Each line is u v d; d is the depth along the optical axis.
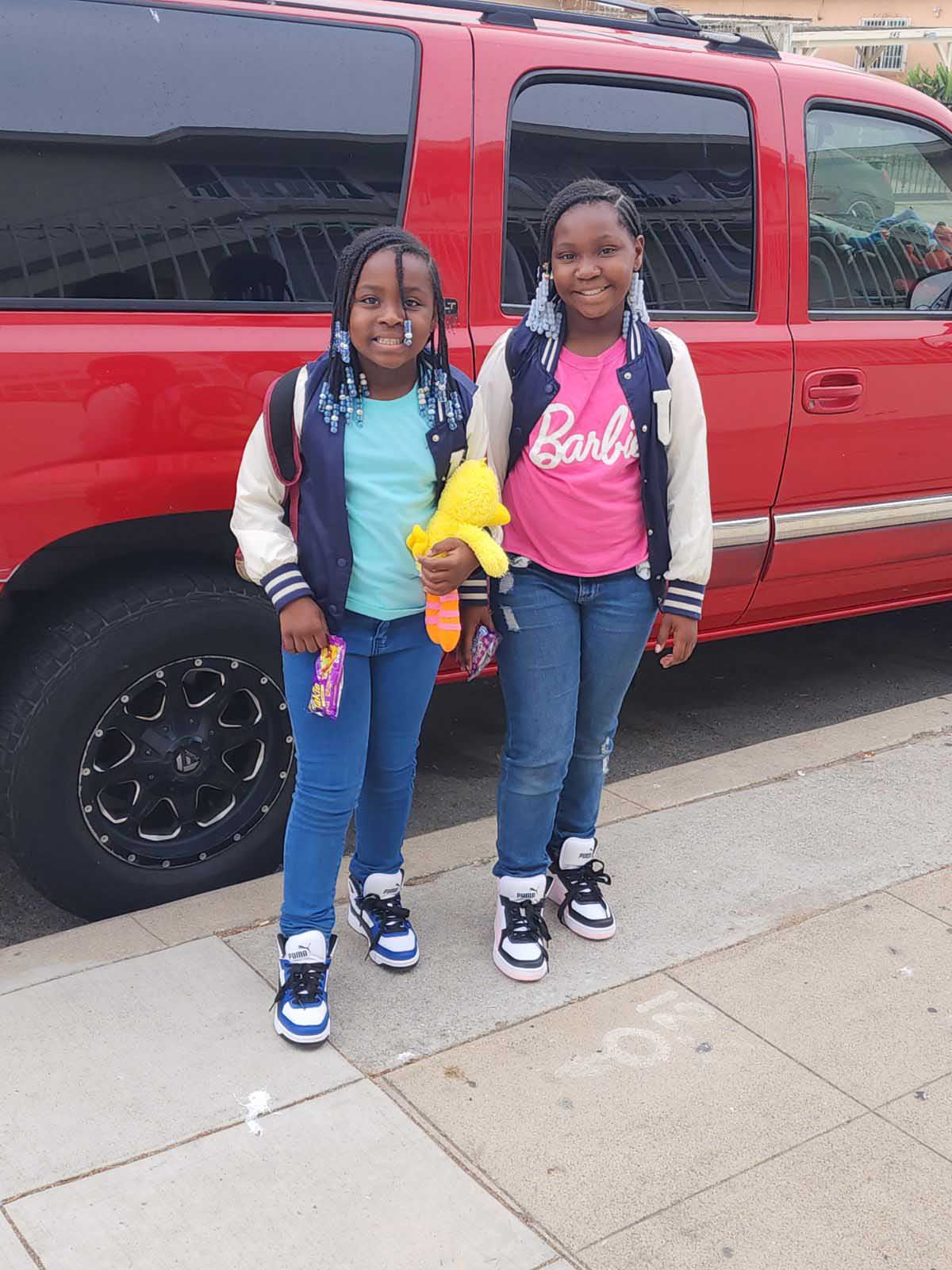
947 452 4.24
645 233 3.54
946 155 4.31
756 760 3.92
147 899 3.02
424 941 2.90
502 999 2.69
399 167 3.11
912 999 2.72
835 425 3.92
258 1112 2.31
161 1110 2.31
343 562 2.35
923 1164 2.24
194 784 3.01
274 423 2.29
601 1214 2.10
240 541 2.38
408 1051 2.51
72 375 2.69
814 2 24.17
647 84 3.52
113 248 2.78
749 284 3.74
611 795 3.66
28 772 2.78
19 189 2.68
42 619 2.83
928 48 25.11
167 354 2.79
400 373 2.30
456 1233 2.05
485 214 3.23
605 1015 2.64
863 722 4.24
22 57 2.68
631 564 2.63
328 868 2.55
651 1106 2.37
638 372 2.49
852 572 4.18
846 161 4.00
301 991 2.51
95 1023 2.55
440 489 2.39
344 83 3.03
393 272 2.17
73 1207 2.07
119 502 2.79
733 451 3.72
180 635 2.86
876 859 3.32
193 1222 2.05
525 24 3.47
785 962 2.85
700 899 3.10
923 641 5.52
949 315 4.20
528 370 2.50
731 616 4.02
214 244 2.89
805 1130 2.31
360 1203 2.10
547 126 3.34
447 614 2.39
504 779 2.76
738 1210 2.12
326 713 2.36
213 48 2.88
